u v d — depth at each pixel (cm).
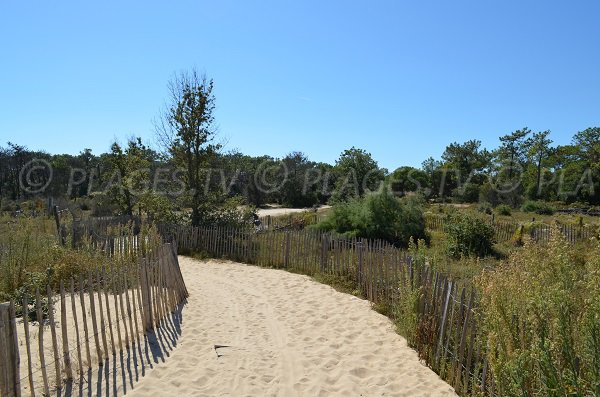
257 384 605
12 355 449
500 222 2406
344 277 1205
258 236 1595
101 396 532
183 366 643
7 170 4503
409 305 762
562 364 406
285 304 1023
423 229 2086
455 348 611
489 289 523
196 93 2066
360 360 695
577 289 486
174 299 938
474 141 6475
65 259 1011
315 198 5047
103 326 617
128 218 1869
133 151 2472
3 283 912
